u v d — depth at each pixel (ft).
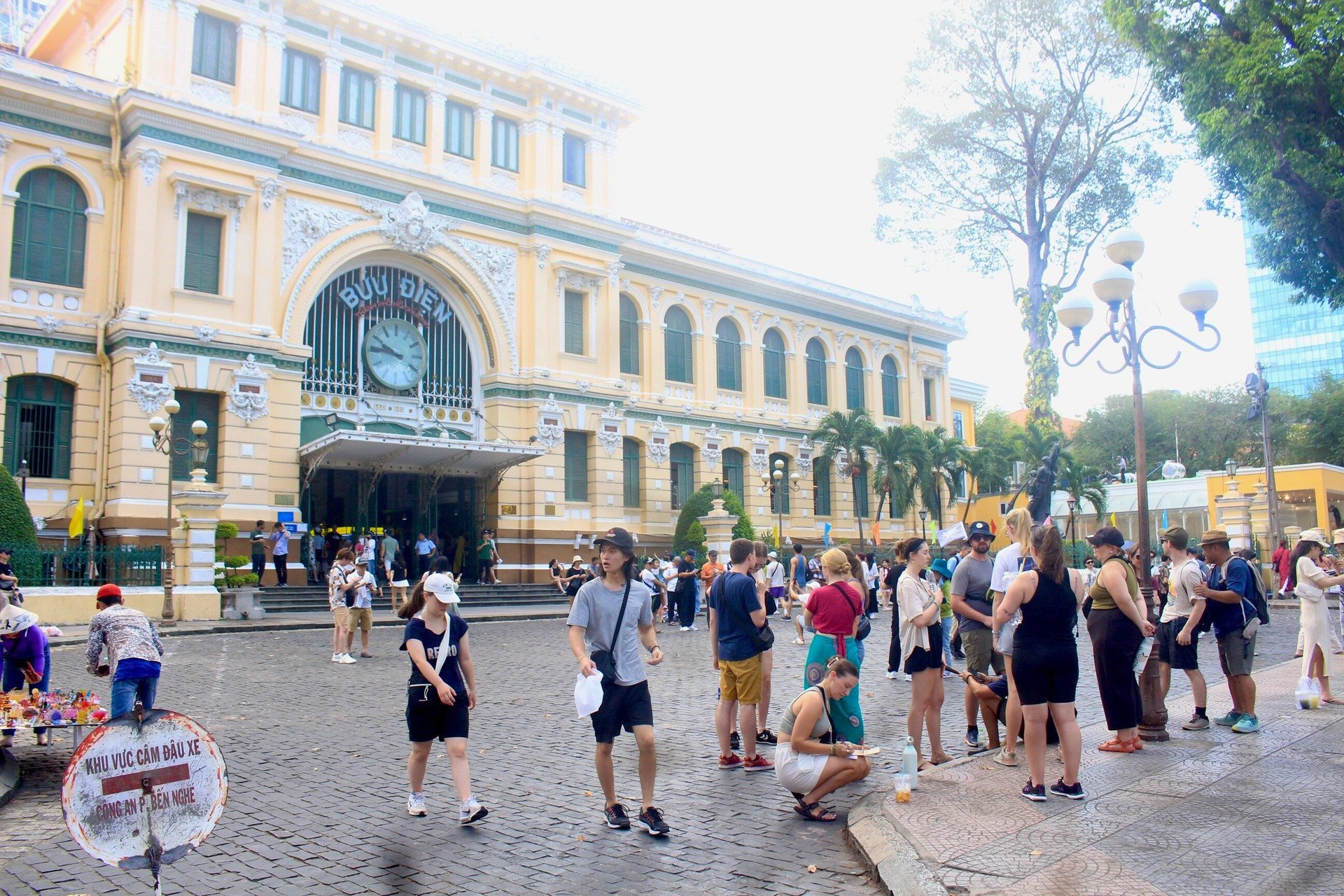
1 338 78.69
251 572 82.99
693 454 131.75
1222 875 18.74
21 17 132.16
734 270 136.36
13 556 66.13
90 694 35.32
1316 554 46.42
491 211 107.96
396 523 110.32
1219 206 81.71
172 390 82.69
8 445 79.25
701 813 25.91
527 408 108.47
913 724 29.76
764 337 143.54
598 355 116.88
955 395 193.98
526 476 108.37
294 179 93.40
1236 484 109.40
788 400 145.07
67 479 81.46
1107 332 39.70
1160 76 78.69
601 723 24.35
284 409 90.43
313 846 23.18
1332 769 27.35
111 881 20.94
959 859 20.25
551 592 102.73
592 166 118.42
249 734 35.60
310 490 100.94
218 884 20.70
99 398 82.84
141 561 72.33
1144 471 37.45
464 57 106.22
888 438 134.21
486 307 107.14
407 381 102.06
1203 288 37.11
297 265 92.73
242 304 88.12
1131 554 55.88
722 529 113.80
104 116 84.17
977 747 32.89
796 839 23.66
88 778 16.20
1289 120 69.46
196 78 88.43
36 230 81.61
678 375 131.64
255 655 56.75
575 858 22.25
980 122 131.44
